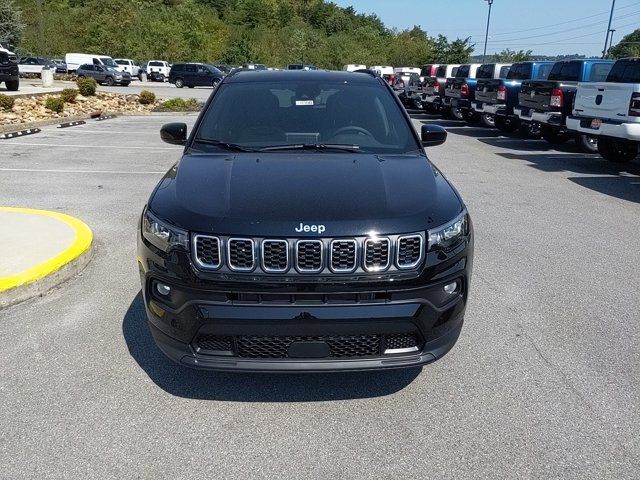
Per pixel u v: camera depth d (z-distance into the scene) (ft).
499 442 9.32
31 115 56.65
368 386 10.97
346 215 9.26
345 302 9.05
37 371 11.30
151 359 11.82
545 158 41.14
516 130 57.11
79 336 12.73
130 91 116.78
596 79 42.68
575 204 26.53
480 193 28.60
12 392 10.59
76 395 10.53
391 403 10.41
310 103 14.06
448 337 9.89
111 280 15.94
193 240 9.16
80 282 15.79
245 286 8.99
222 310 9.04
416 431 9.62
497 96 52.75
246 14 366.84
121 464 8.76
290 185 10.23
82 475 8.52
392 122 13.73
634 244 20.35
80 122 56.44
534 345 12.62
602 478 8.50
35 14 246.47
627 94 30.89
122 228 20.89
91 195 26.07
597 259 18.62
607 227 22.61
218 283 9.03
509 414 10.08
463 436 9.48
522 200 27.20
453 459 8.92
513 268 17.61
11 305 14.23
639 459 8.91
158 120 62.34
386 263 9.11
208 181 10.58
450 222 9.75
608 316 14.20
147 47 221.25
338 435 9.51
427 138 14.17
